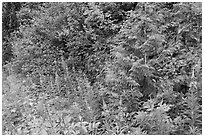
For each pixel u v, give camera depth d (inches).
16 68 352.8
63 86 282.5
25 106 253.1
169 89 212.7
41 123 209.6
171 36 247.1
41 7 370.3
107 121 212.8
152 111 185.0
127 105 217.5
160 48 229.6
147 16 241.6
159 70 222.2
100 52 275.3
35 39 350.3
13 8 455.8
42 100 245.4
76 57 300.2
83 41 291.1
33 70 326.6
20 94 275.4
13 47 391.9
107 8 282.7
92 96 238.7
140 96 215.6
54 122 205.0
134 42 244.1
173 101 210.7
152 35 228.1
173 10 254.7
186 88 223.9
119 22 282.2
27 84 306.0
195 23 242.2
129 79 217.3
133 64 216.7
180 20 244.8
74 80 284.4
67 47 318.3
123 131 196.9
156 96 215.3
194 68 213.3
